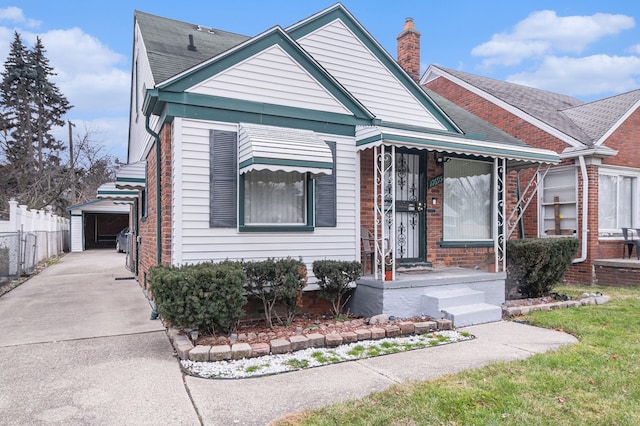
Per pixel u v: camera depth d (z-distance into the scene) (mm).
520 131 13094
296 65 7242
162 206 6965
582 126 12633
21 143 37156
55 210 32719
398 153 8734
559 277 8953
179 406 3760
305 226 7152
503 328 6582
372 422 3426
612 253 11977
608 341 5617
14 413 3623
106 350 5320
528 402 3787
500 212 9516
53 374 4508
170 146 6574
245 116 6777
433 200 9078
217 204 6492
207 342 5430
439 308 6910
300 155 6422
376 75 8984
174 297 5234
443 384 4191
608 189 12320
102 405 3781
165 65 7297
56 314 7371
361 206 8109
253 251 6758
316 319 7078
